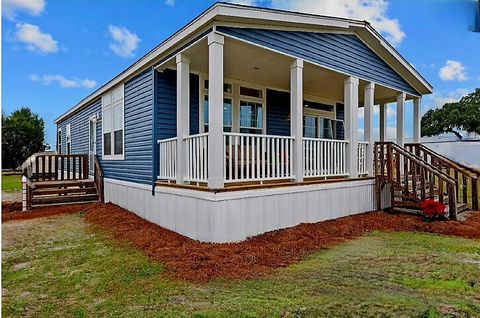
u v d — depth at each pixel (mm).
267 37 5965
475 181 8344
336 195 7168
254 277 3875
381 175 8188
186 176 6160
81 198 10383
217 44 5250
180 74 6246
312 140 6723
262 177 5832
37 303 3322
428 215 7102
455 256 4668
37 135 33406
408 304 3096
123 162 8961
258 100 9242
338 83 8953
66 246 5543
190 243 5234
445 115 36406
